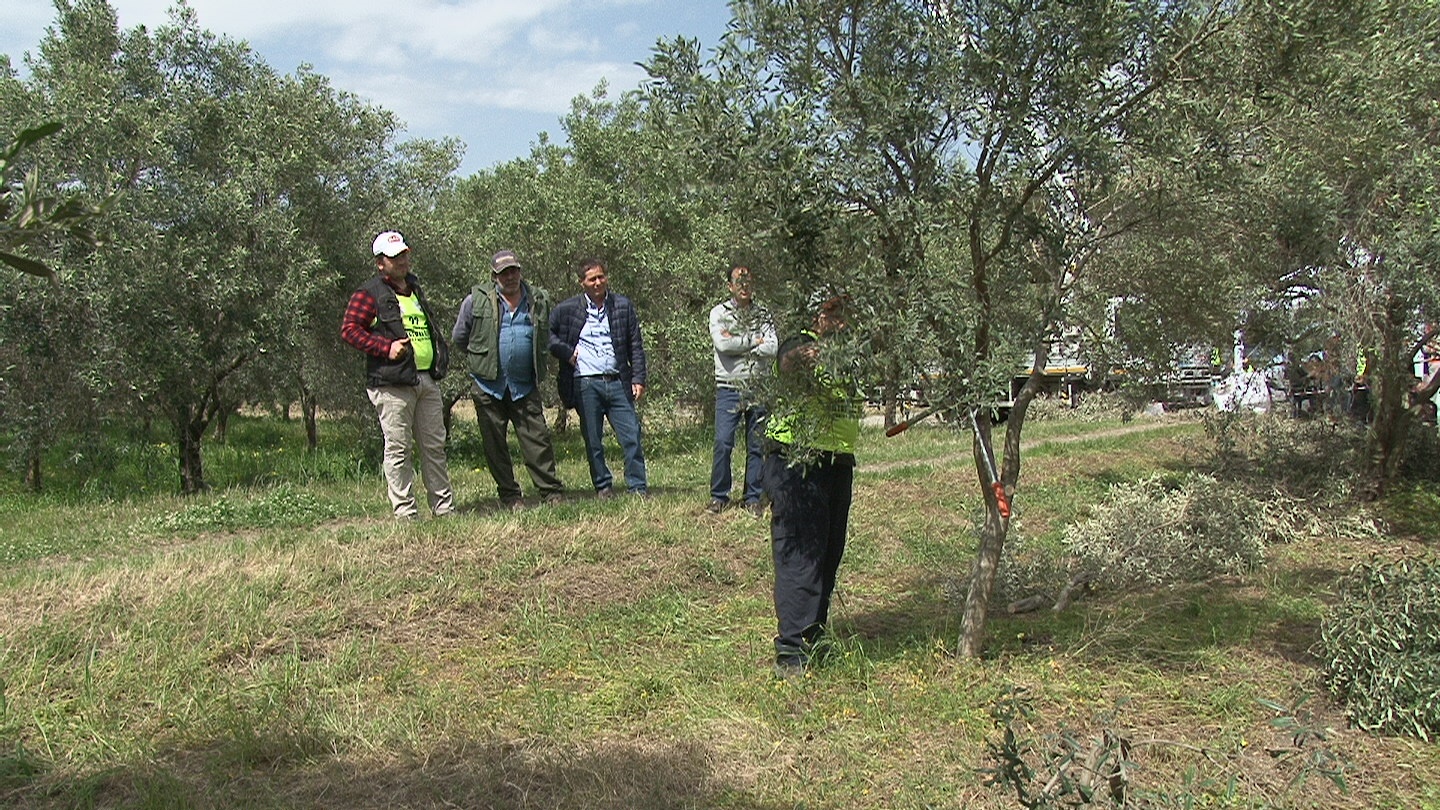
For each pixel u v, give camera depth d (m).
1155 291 5.14
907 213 4.12
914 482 10.12
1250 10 4.07
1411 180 6.94
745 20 4.30
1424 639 4.48
